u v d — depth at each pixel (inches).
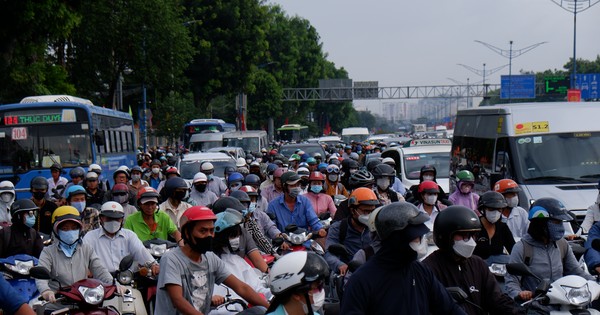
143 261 422.6
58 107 1064.2
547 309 330.6
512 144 754.8
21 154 1055.0
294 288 227.6
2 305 242.2
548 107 767.7
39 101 1117.1
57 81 1601.9
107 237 422.3
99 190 742.5
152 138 3267.7
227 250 342.0
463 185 621.6
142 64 2028.8
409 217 231.3
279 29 4441.4
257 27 3132.4
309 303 229.5
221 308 323.0
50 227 616.1
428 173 658.2
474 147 857.5
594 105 773.9
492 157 786.8
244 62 3142.2
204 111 3149.6
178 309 289.6
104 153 1175.6
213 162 1069.8
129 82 2340.1
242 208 392.5
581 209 704.4
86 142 1067.9
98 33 1927.9
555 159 743.7
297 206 551.2
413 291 235.0
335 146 2012.8
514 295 341.4
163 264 294.0
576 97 2598.4
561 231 359.9
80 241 391.2
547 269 363.3
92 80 2050.9
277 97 4247.0
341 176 786.8
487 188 800.3
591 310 336.5
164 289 294.7
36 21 1244.5
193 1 3019.2
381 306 231.8
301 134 4384.8
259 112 4195.4
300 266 227.5
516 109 769.6
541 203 360.8
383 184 557.0
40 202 619.2
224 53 3090.6
